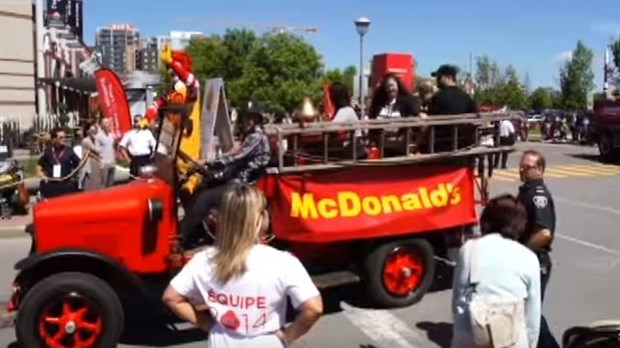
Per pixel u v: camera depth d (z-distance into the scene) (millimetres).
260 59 72562
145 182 6660
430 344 6730
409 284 7820
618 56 58781
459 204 8062
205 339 6859
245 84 70938
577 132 38219
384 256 7621
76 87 34875
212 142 8281
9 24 28156
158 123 7160
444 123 7770
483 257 3988
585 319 7430
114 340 5965
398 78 8867
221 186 6812
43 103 30297
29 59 29141
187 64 8219
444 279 8859
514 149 8453
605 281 9016
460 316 4027
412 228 7680
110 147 15625
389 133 7641
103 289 5934
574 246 11219
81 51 49812
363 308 7809
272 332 3123
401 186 7672
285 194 7078
